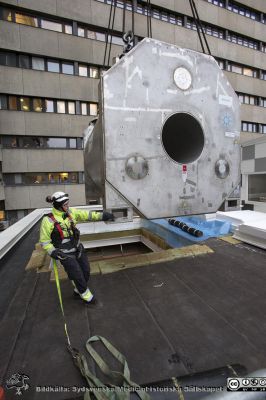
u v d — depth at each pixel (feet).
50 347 6.77
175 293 9.58
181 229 19.02
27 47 49.80
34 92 51.39
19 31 48.91
